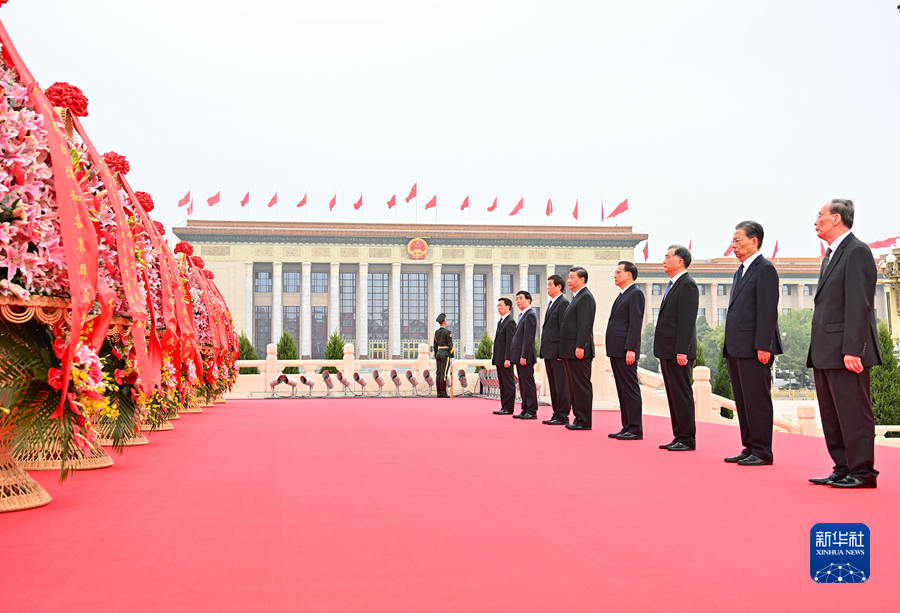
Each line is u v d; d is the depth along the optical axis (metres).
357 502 4.74
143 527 3.98
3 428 4.35
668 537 3.79
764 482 5.69
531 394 12.50
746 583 2.97
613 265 83.81
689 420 8.00
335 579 3.00
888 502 4.85
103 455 6.32
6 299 4.15
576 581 2.99
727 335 7.17
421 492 5.12
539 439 8.97
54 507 4.54
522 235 82.81
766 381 6.86
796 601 2.75
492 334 85.25
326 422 11.48
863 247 5.70
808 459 7.35
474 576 3.06
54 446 6.06
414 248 82.44
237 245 80.56
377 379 23.11
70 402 4.33
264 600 2.72
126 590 2.84
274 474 5.96
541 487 5.37
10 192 4.20
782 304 89.31
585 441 8.80
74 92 5.94
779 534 3.87
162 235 8.85
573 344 10.41
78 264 4.34
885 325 21.91
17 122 4.27
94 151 5.91
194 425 10.80
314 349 84.75
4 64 4.55
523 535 3.82
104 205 5.80
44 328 4.59
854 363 5.43
